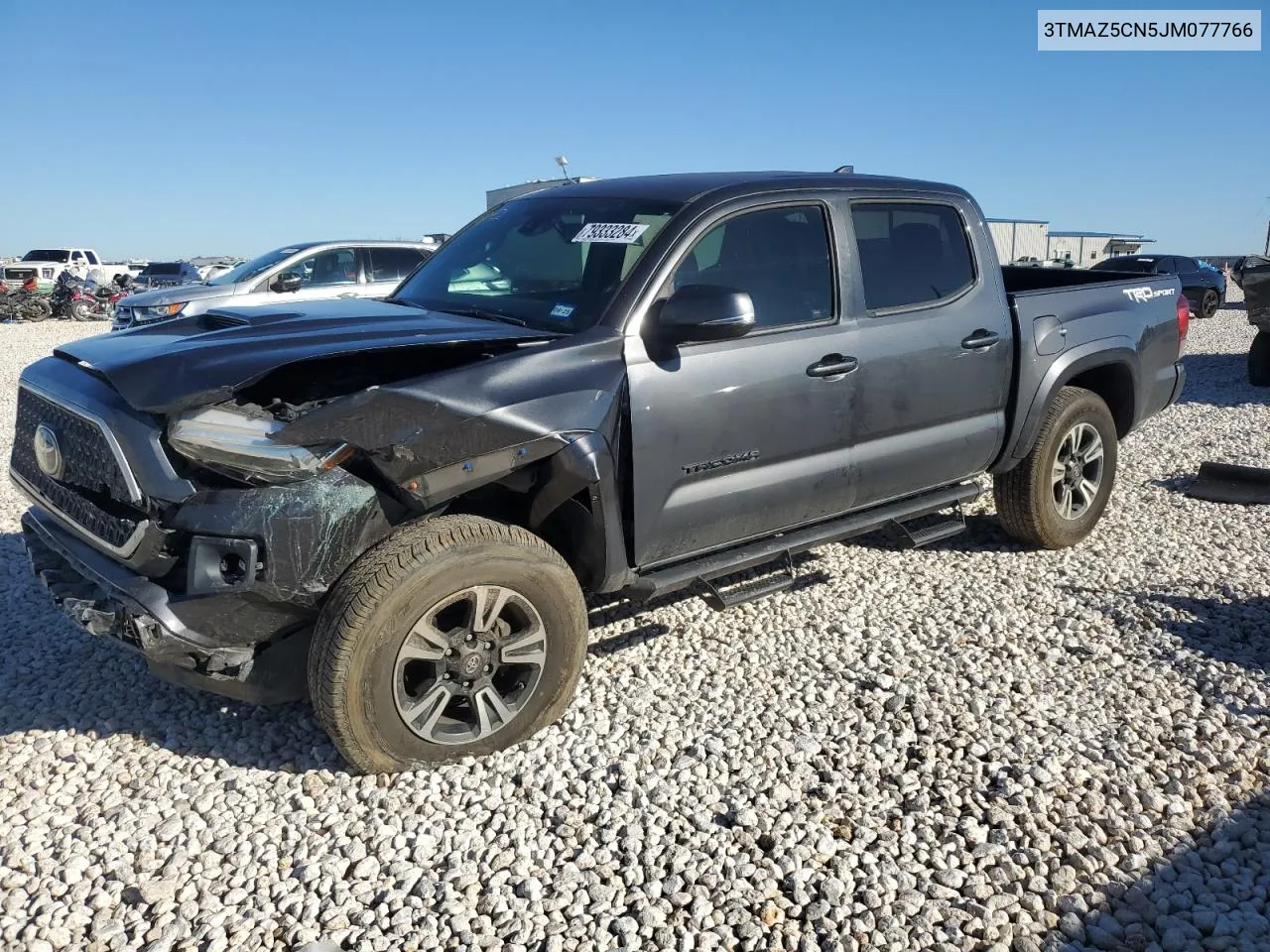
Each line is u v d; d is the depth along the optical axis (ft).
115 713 12.32
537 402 10.85
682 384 12.01
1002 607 15.58
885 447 14.56
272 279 40.60
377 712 10.25
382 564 9.95
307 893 9.04
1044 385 16.61
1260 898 8.89
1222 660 13.58
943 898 8.96
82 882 9.14
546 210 14.48
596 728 11.89
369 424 9.90
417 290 14.65
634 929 8.54
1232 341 57.82
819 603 15.84
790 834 9.86
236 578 9.67
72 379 11.06
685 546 12.71
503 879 9.21
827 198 14.08
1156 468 24.76
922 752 11.34
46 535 11.37
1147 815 10.14
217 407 9.87
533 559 10.91
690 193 13.24
